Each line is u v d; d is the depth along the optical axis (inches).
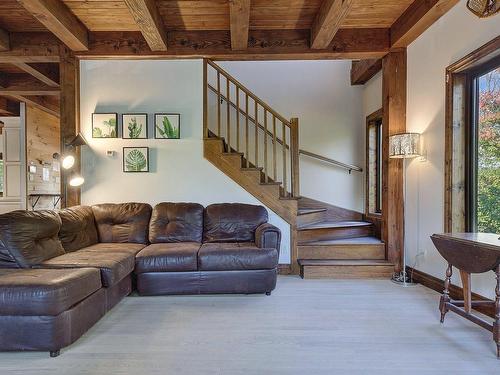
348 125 217.6
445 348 89.3
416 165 152.6
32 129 260.7
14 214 111.2
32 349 84.1
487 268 87.6
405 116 162.7
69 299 87.3
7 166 262.4
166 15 148.3
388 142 164.7
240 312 115.6
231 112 211.6
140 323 106.3
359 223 198.7
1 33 156.9
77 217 141.6
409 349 88.7
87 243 144.2
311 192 217.6
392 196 164.6
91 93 169.8
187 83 171.0
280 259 169.2
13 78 214.4
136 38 165.0
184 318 110.3
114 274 109.6
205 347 89.8
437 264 137.6
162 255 133.3
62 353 86.5
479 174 122.6
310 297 131.3
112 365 80.7
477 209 123.3
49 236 121.1
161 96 171.0
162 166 170.9
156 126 170.2
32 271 98.3
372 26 161.0
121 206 160.2
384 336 96.6
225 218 158.6
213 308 119.8
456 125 126.4
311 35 160.1
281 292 138.0
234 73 215.0
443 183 132.3
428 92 142.9
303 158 217.9
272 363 81.5
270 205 169.9
